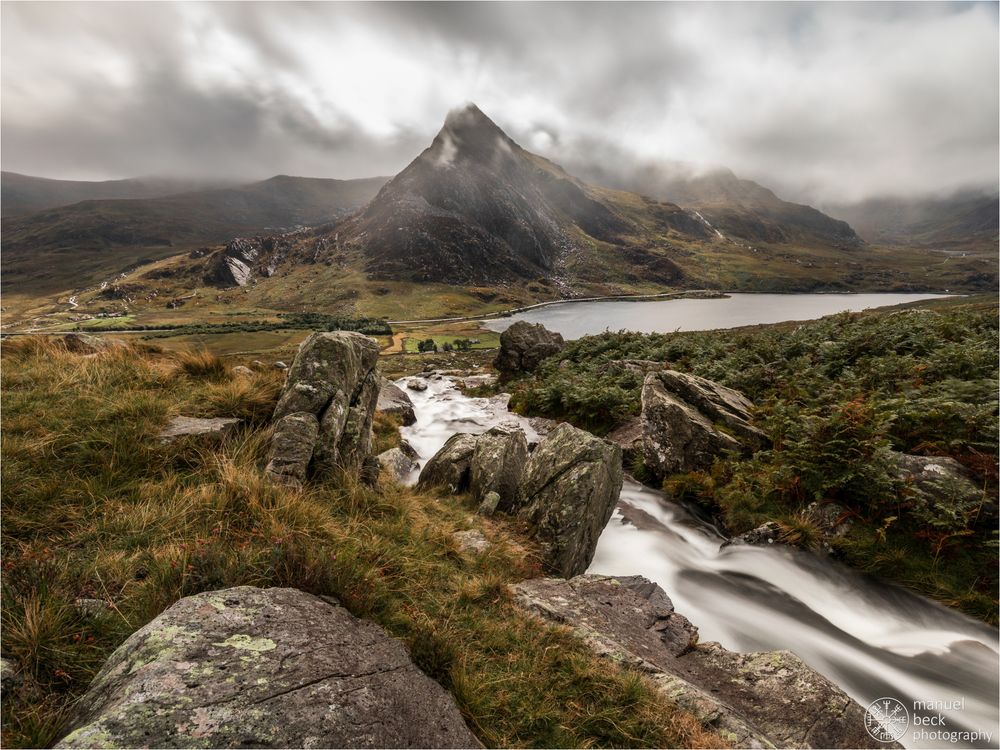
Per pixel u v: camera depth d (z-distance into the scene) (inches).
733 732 181.8
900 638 324.8
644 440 598.9
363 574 213.8
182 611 146.3
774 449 500.4
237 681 124.8
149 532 217.3
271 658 136.0
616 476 435.5
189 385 406.9
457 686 170.7
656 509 521.0
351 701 131.4
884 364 612.1
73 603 160.6
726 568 415.2
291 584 184.7
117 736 104.5
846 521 399.9
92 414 302.8
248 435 338.0
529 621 239.5
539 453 452.4
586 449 418.0
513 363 1419.8
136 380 386.9
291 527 247.6
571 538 357.1
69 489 235.8
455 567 282.7
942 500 367.9
